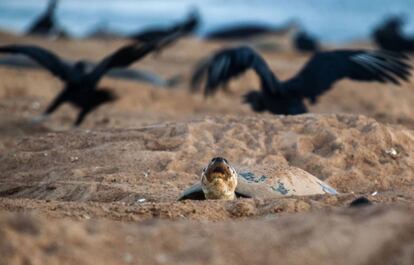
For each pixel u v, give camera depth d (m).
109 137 20.58
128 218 13.07
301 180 15.82
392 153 19.53
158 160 19.09
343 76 19.17
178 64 47.97
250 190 15.27
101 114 29.31
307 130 20.22
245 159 19.17
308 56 52.19
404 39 55.62
